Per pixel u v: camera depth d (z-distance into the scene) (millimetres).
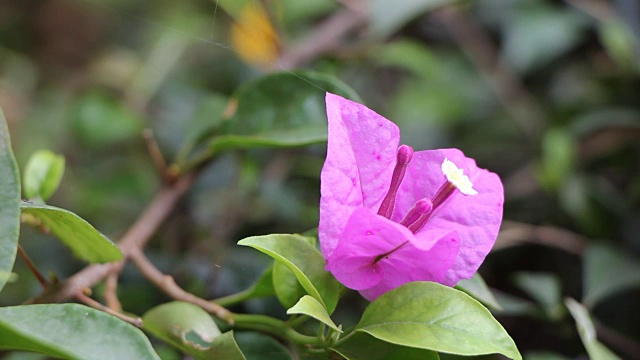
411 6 524
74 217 396
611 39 589
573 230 551
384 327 387
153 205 471
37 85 770
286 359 418
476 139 654
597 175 576
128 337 367
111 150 648
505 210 572
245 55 542
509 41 610
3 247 371
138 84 667
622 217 532
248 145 457
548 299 484
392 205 400
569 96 631
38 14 803
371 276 397
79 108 626
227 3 515
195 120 503
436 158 409
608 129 571
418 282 391
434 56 653
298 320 409
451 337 382
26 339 361
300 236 407
